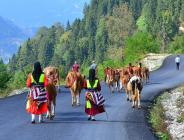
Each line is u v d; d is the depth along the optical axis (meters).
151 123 22.55
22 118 22.62
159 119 24.20
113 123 21.50
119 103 30.27
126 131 19.38
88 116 23.47
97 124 21.03
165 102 33.91
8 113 24.53
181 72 67.38
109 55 168.88
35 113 20.56
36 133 18.44
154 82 51.69
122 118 23.36
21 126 20.09
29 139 17.20
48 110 22.02
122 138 17.78
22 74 53.38
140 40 99.38
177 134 21.81
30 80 20.50
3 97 35.91
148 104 30.62
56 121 21.64
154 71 70.75
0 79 43.75
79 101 29.30
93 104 21.84
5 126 20.09
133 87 27.81
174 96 37.38
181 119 25.59
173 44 147.50
